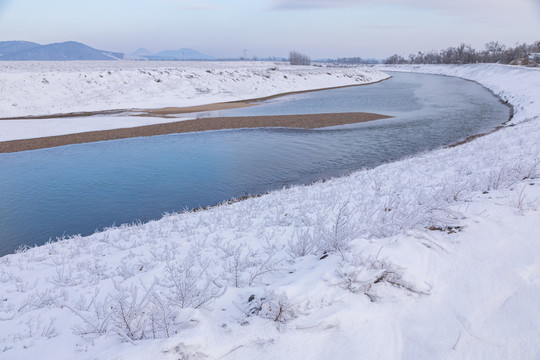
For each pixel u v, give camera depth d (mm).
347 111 41938
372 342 2906
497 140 18422
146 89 53969
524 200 5102
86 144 25984
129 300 4523
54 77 50562
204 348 2725
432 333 2990
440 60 178500
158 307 3277
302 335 2930
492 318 3123
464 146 18828
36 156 22625
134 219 12883
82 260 7434
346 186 11875
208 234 8016
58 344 3473
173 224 9500
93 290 5434
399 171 13500
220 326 3020
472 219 4625
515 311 3170
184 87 57469
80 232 11906
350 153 22312
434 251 4004
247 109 45438
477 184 6906
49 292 5617
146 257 6980
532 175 6602
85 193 15750
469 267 3746
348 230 4797
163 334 3076
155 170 19188
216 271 5195
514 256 3854
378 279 3480
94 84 51969
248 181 17031
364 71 115438
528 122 26234
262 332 2928
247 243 6746
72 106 44906
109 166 20094
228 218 9203
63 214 13523
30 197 15367
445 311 3211
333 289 3385
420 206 5211
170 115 40406
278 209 9656
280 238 6746
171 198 15000
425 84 86000
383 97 57562
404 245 4070
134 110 44906
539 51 148875
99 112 43375
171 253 6934
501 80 70312
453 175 10664
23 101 44062
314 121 34969
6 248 10875
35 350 3463
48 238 11531
